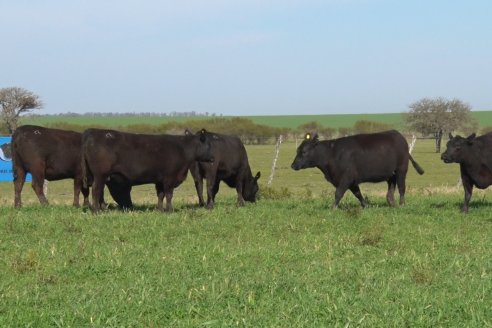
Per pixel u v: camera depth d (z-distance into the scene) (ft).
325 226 41.81
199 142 51.78
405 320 20.98
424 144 252.42
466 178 49.47
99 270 29.07
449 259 31.24
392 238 37.22
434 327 20.57
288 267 29.89
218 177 57.47
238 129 279.90
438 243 35.86
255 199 61.11
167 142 50.03
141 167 48.62
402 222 43.24
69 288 26.04
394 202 54.70
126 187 53.88
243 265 30.09
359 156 51.85
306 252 32.89
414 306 22.50
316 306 22.59
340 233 39.19
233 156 56.85
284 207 53.01
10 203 67.51
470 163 48.67
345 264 30.12
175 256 31.81
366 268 29.19
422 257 31.71
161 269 29.27
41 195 53.01
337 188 52.31
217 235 38.68
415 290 24.91
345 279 27.12
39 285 26.76
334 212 47.91
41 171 52.75
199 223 42.32
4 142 86.02
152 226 40.63
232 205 56.80
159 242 35.76
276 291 24.80
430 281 26.66
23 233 38.34
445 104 250.78
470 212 48.55
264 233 39.14
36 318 21.36
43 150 52.44
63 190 102.32
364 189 93.61
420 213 47.88
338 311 21.97
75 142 53.88
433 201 58.54
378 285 25.94
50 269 29.25
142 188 104.27
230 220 43.80
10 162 85.97
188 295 24.11
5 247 34.12
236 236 38.27
